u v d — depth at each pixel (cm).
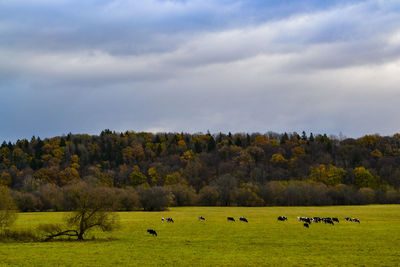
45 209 13075
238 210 13088
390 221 8544
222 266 3834
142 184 17100
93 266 3791
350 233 6300
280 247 4953
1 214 5447
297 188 16000
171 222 8294
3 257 4144
